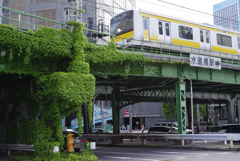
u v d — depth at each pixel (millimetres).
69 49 14078
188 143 23250
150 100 26188
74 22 14281
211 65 21656
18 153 15672
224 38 27609
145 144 24375
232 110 44562
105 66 17062
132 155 16672
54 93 13211
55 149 12977
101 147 24984
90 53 15672
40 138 13875
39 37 13086
